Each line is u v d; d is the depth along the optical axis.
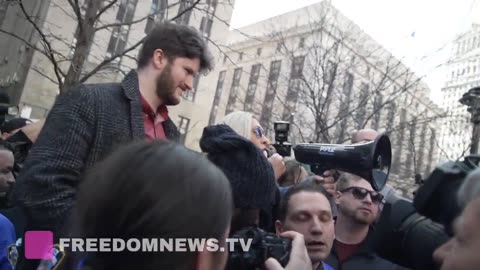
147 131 2.33
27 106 18.86
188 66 2.37
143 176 0.93
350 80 15.84
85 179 1.01
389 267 2.91
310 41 17.42
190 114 28.02
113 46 16.36
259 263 1.49
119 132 2.05
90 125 1.99
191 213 0.92
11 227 2.78
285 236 1.67
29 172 1.83
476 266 0.86
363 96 15.31
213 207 0.95
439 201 1.21
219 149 1.81
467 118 13.25
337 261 3.06
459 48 17.19
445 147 17.75
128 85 2.23
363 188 3.08
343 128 14.47
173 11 15.09
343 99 16.84
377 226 1.48
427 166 18.66
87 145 1.97
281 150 3.78
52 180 1.79
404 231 1.33
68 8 15.98
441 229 1.21
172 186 0.92
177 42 2.33
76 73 6.09
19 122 4.91
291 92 17.06
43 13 15.52
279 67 21.55
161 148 1.00
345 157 2.46
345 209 3.13
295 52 18.25
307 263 1.58
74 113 1.98
